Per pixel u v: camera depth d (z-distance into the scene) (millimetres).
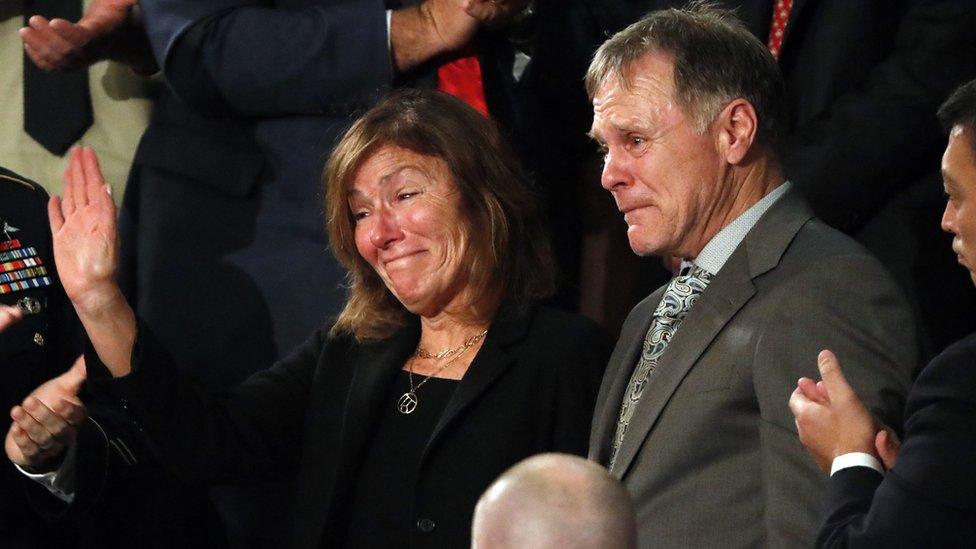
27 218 11672
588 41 12961
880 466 7395
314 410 10422
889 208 11844
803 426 7594
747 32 9148
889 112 11656
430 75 12258
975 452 6711
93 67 14188
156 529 11375
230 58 12125
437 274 10148
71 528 11320
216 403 10328
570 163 13320
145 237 12695
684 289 9070
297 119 12359
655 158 8867
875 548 6805
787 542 7984
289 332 12312
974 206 7191
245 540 12227
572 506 5383
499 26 12227
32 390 11320
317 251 12266
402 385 10211
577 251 13414
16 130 14266
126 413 10148
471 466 9797
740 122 8867
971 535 6668
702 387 8523
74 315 11680
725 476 8398
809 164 11602
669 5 12805
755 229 8820
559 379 10070
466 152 10242
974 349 6906
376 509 9914
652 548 8422
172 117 12883
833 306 8281
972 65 11797
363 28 12055
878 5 12070
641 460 8641
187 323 12477
